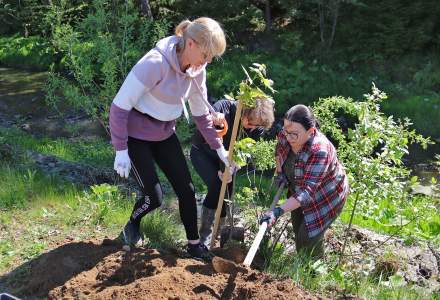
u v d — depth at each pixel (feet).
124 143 12.30
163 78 12.17
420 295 14.85
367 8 53.57
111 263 12.89
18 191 19.33
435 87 49.83
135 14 29.91
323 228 14.37
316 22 58.34
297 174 13.92
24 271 13.38
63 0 40.52
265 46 57.11
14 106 48.37
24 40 63.16
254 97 12.93
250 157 15.05
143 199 13.74
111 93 27.04
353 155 15.75
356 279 14.57
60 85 31.32
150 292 11.60
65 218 17.28
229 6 55.47
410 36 52.37
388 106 46.44
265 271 13.75
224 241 15.60
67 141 40.47
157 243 15.06
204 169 15.51
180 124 27.76
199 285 11.88
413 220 19.72
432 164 39.60
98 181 24.12
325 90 49.29
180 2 57.36
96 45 27.78
